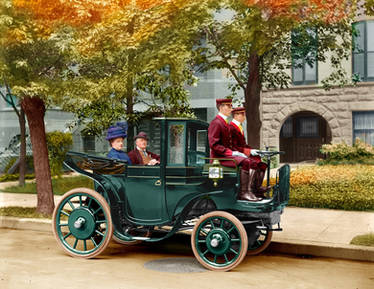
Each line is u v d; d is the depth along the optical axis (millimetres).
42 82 6727
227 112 5105
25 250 5625
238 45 7043
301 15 7059
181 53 6750
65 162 5297
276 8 6844
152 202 5023
